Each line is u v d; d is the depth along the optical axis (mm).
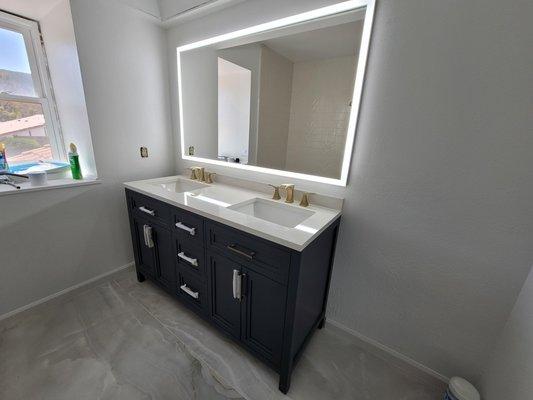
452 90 954
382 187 1196
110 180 1787
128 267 2027
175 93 1996
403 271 1229
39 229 1507
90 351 1319
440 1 913
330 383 1222
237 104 1662
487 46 867
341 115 1254
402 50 1021
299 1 1217
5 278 1424
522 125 861
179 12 1627
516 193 912
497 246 982
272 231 1030
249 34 1479
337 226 1345
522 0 792
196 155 2027
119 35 1638
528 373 784
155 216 1567
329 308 1536
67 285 1699
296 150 1450
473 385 1138
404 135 1090
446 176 1032
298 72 1358
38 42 1629
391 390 1204
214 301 1362
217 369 1263
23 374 1183
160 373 1226
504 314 1018
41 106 1702
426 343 1241
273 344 1151
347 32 1166
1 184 1451
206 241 1282
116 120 1732
